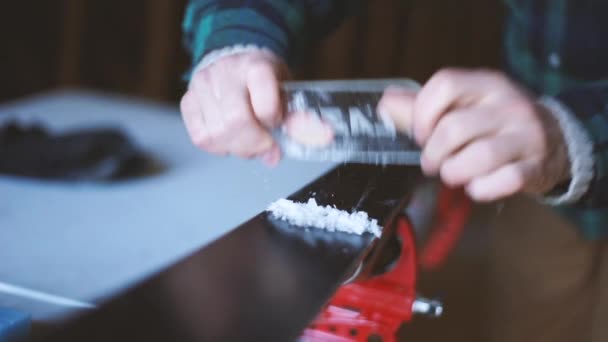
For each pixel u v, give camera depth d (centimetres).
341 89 87
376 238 70
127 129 189
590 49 122
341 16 114
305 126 81
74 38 313
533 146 71
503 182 69
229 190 145
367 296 78
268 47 93
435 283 217
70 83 320
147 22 313
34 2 306
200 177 153
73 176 148
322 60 311
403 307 78
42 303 100
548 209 148
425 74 309
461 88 72
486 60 304
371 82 90
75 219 130
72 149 151
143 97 323
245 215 131
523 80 140
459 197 146
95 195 142
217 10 98
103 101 221
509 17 143
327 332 79
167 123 199
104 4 311
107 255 117
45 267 112
